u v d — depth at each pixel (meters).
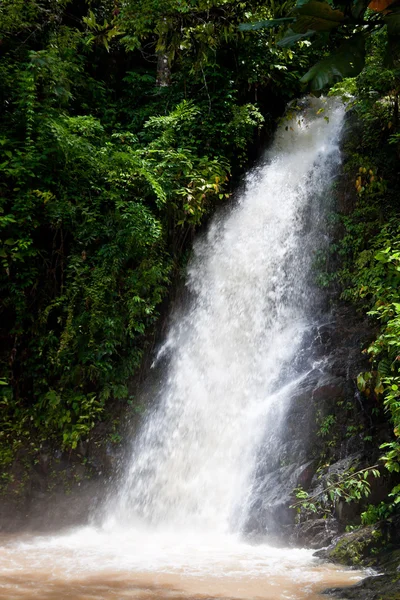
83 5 11.62
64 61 10.16
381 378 6.37
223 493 7.84
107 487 8.41
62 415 8.65
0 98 9.41
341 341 8.73
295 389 8.23
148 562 5.61
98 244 9.50
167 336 10.02
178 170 10.14
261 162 11.88
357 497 6.16
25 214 8.70
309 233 10.37
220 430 8.73
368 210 9.87
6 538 7.07
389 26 1.43
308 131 12.00
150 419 9.22
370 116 10.20
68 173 9.29
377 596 4.21
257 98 12.10
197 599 4.32
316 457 7.41
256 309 10.14
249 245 10.79
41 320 8.97
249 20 5.04
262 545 6.57
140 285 9.41
